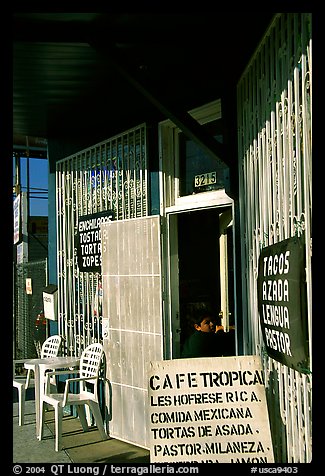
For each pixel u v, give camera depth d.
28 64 5.16
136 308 5.88
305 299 2.88
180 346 5.78
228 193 4.91
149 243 5.79
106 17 4.23
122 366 6.00
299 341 2.88
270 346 3.54
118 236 6.13
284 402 3.52
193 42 4.70
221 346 5.48
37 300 10.03
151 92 4.69
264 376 4.02
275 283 3.31
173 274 5.77
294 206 3.21
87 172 7.22
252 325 4.41
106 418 6.15
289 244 3.04
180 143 6.08
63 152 7.82
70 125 7.26
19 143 10.41
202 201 5.57
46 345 7.52
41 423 6.08
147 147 6.16
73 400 5.88
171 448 3.49
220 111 5.51
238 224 4.89
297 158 3.09
